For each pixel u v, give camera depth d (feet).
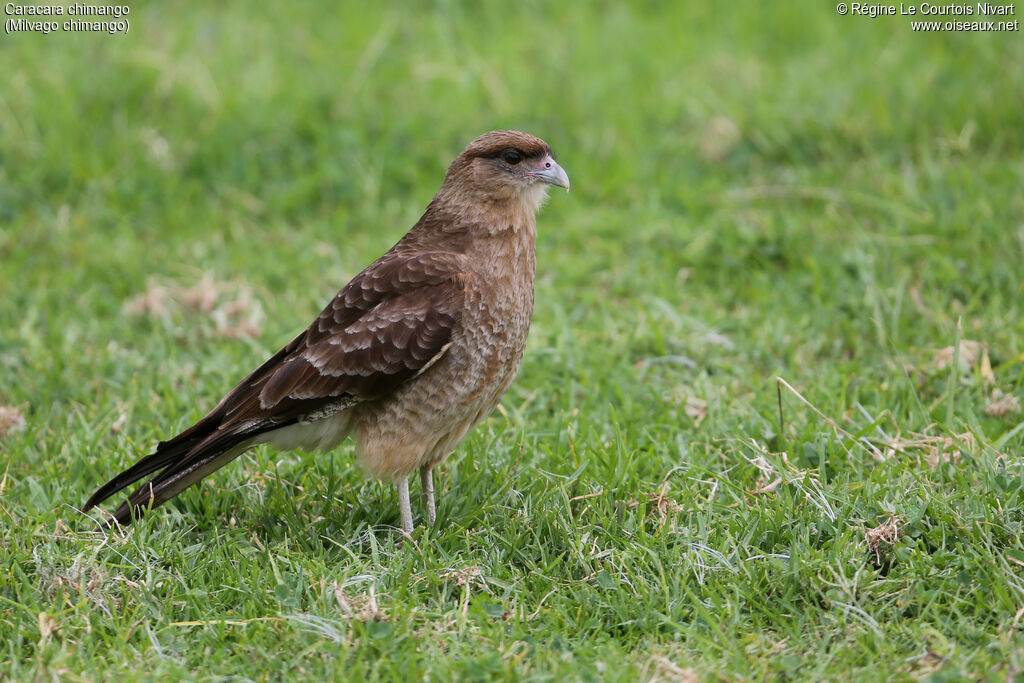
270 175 51.42
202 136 52.54
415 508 30.96
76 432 33.58
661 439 33.06
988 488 28.37
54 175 50.21
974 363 35.27
